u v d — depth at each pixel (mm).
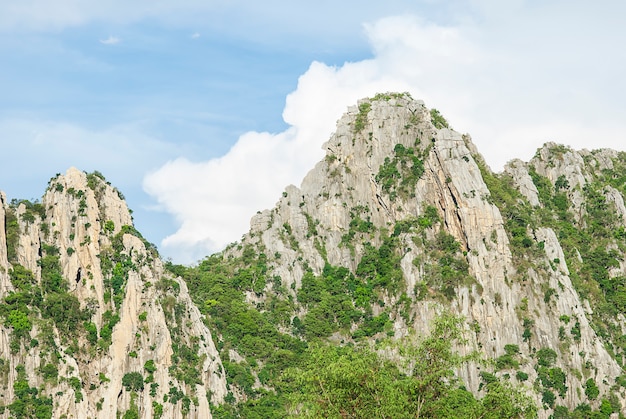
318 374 138375
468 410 136500
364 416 129125
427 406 132000
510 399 139125
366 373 132250
